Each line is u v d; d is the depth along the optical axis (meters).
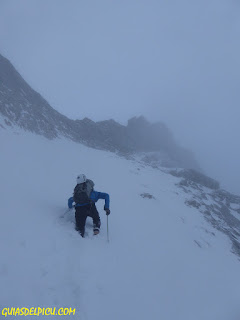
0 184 8.29
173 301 6.37
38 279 5.12
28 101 24.66
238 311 7.24
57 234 6.66
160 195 17.64
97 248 6.81
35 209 7.58
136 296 5.82
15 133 16.67
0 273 4.88
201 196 22.61
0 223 6.22
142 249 8.13
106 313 4.99
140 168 24.16
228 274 9.98
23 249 5.67
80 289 5.26
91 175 14.98
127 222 9.73
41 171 11.49
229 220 20.77
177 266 8.31
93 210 7.32
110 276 6.04
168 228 11.48
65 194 9.79
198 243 12.05
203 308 6.74
